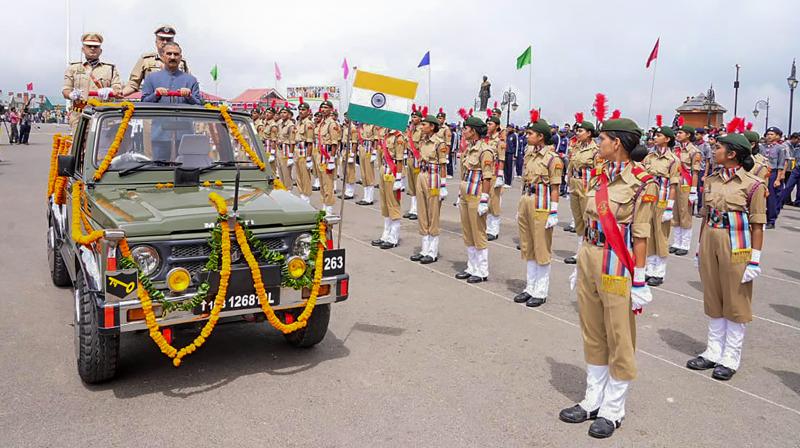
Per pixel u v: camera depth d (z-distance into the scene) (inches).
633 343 153.9
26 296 249.3
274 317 170.9
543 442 148.6
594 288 156.4
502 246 395.2
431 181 330.6
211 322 161.3
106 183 193.3
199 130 217.2
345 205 556.4
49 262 292.2
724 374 191.8
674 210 387.9
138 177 197.8
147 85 265.9
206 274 161.0
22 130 1132.5
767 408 172.2
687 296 292.4
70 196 217.3
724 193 189.9
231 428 149.6
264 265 169.3
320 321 192.4
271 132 669.9
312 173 607.5
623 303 149.7
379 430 150.7
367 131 543.8
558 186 259.9
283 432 148.3
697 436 154.5
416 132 471.8
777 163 515.2
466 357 201.0
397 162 475.5
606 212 149.6
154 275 157.8
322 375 182.7
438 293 278.5
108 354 163.8
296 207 184.4
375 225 455.5
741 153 189.3
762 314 265.9
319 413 158.6
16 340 202.5
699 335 234.7
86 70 370.0
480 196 291.3
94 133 203.3
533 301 262.7
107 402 161.6
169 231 158.9
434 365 193.2
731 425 161.0
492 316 247.1
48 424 148.7
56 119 2095.2
